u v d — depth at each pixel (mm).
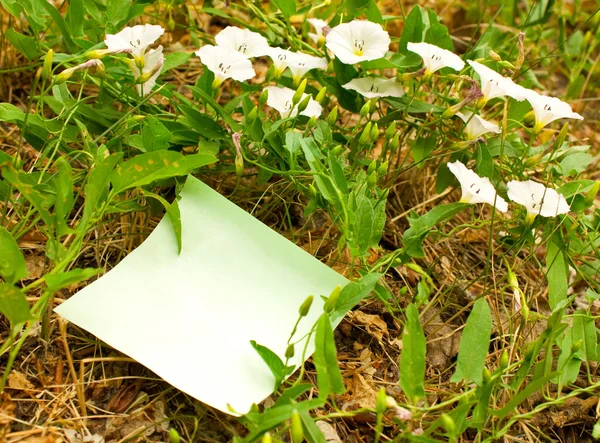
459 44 628
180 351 363
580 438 397
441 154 449
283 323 379
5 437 350
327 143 426
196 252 390
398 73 466
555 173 458
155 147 406
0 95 488
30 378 372
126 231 421
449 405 388
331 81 465
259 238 398
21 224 387
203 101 434
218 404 351
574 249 439
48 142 415
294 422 323
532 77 545
